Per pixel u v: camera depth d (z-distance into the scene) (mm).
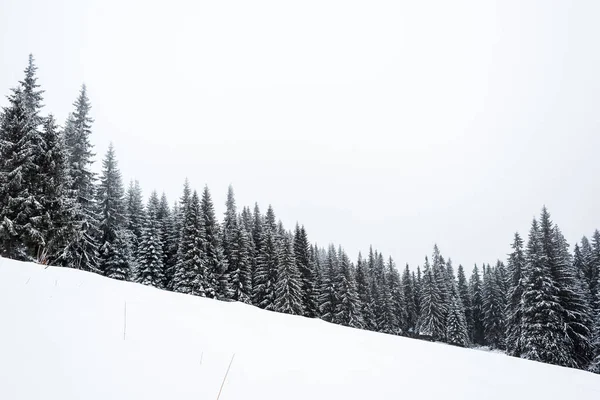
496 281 53438
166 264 38625
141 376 3125
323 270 51125
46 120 20500
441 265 62938
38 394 2414
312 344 6266
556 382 6660
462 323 49281
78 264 24734
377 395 4176
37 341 3199
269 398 3410
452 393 4840
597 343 29453
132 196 39781
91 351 3330
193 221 34344
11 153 18344
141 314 5172
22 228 17578
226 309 8086
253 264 43031
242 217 52188
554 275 31266
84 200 26375
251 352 4781
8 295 4320
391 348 7410
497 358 8398
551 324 27828
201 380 3416
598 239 40688
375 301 53781
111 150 31734
